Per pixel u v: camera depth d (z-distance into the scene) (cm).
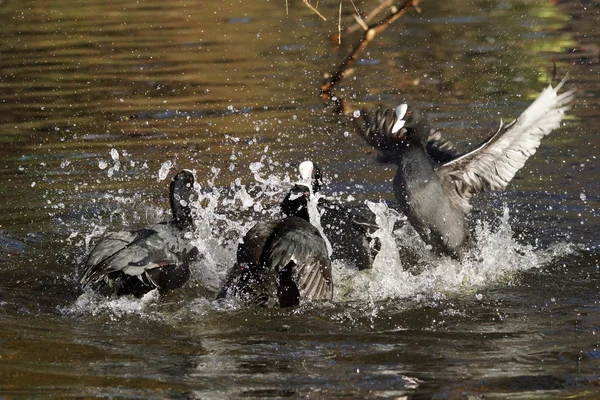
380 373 769
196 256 1044
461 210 1129
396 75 1959
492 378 753
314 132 1612
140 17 2662
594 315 923
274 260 944
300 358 809
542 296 988
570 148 1537
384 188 1364
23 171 1436
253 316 928
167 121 1691
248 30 2455
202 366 790
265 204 1310
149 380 759
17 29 2502
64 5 2825
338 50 2202
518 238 1177
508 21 2456
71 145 1563
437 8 2658
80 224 1227
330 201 1203
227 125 1656
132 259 952
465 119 1633
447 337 862
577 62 2008
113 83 1958
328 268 955
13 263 1093
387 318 923
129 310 951
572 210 1275
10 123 1683
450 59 2088
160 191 1357
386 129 1224
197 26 2514
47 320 920
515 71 1962
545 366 780
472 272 1075
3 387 745
